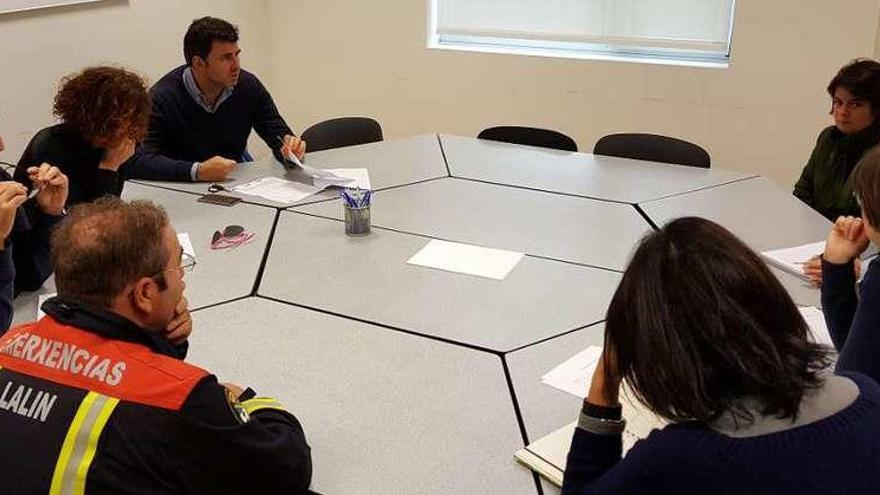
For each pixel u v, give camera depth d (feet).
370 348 5.72
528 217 8.35
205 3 14.78
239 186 9.38
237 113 11.12
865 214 4.79
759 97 13.30
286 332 5.95
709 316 2.81
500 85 15.06
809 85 12.90
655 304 2.89
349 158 10.55
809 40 12.66
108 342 3.77
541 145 11.43
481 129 15.53
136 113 7.48
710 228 3.04
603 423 3.61
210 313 6.25
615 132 14.51
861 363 4.60
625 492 2.99
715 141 13.89
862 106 8.83
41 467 3.53
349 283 6.79
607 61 14.08
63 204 6.75
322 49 16.35
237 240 7.70
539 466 4.37
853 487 2.73
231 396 3.90
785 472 2.75
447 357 5.59
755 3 12.80
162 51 14.02
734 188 9.27
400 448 4.60
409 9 15.24
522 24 14.87
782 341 2.83
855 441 2.80
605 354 3.33
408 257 7.32
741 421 2.84
